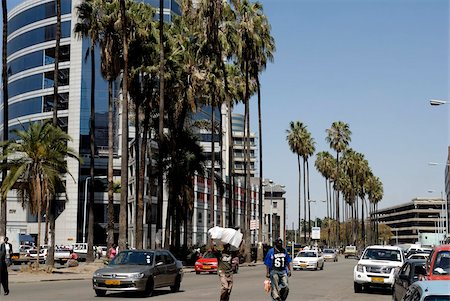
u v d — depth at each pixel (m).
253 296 21.97
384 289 26.53
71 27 84.44
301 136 96.75
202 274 40.25
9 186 33.22
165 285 22.31
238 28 56.88
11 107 90.88
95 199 83.81
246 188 67.31
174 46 48.72
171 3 86.44
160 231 44.75
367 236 179.75
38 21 87.38
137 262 21.80
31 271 34.69
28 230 86.25
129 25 42.66
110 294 21.56
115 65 42.94
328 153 120.56
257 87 62.91
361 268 24.81
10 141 34.28
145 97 46.75
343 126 107.44
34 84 86.75
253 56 58.50
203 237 89.06
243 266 55.59
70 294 21.39
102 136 83.75
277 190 154.75
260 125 65.44
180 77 48.75
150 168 53.56
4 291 20.77
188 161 52.00
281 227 150.88
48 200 34.53
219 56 53.53
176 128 51.06
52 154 34.38
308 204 106.38
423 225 198.88
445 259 14.39
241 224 111.50
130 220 80.69
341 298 22.06
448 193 140.38
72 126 82.75
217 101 55.72
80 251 59.59
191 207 53.66
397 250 25.95
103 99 83.69
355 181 120.50
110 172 43.56
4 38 36.59
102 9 42.22
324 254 75.94
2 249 20.64
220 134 60.53
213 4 51.12
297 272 44.03
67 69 84.38
